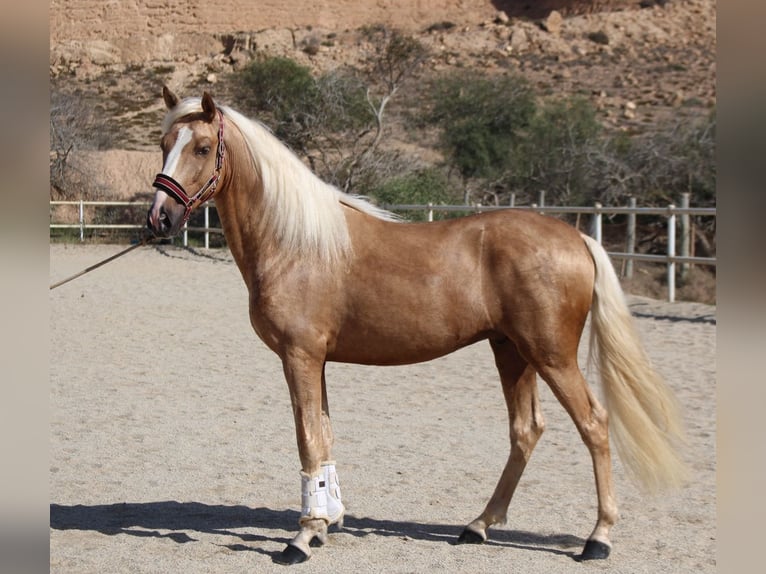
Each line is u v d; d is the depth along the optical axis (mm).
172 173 4723
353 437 7246
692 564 4637
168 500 5766
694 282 17938
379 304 4762
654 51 54562
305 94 29875
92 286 17109
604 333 4766
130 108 46125
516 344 4750
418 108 36594
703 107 41469
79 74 54188
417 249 4820
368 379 9578
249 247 4926
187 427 7512
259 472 6367
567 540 5035
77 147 30625
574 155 26281
